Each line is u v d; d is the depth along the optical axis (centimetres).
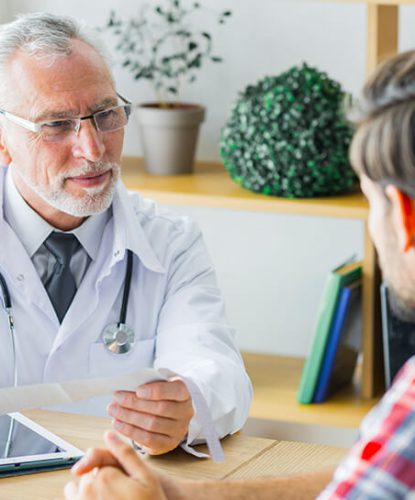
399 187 120
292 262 321
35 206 218
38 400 167
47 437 184
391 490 110
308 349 324
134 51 314
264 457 182
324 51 309
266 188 282
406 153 117
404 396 115
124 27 321
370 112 123
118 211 222
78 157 207
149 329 226
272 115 278
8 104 210
